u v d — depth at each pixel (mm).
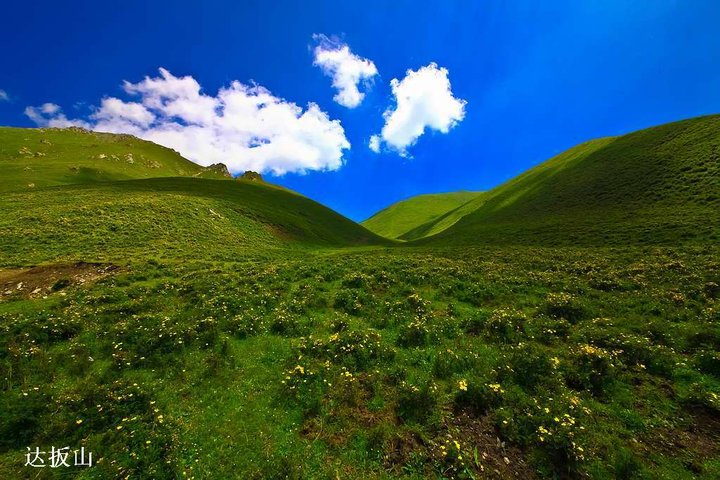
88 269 27250
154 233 43438
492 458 8016
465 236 68188
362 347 12742
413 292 20312
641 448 8156
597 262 28250
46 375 11516
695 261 24500
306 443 8562
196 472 7660
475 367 11773
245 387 11039
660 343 13055
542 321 15273
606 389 10352
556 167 101125
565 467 7652
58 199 53406
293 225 73375
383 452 8180
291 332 15078
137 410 9516
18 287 23906
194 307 18125
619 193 59250
